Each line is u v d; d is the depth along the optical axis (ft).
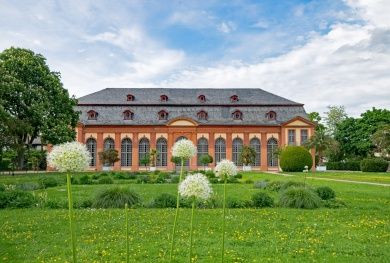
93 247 34.83
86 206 60.59
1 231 41.60
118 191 61.98
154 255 32.37
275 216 52.08
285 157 202.39
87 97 235.40
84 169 16.61
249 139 226.17
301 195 61.67
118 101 232.73
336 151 234.17
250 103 232.94
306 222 47.96
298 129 224.12
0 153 124.88
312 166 218.79
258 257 32.04
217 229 43.32
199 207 60.23
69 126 168.86
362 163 205.67
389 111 267.18
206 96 239.50
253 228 43.96
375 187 99.86
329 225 46.19
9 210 56.49
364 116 271.69
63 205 60.34
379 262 30.96
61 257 31.65
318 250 34.47
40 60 156.04
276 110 231.71
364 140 264.72
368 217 51.83
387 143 212.84
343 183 114.01
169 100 234.79
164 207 60.59
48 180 100.73
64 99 159.94
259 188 95.71
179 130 224.53
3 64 144.46
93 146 223.71
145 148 224.74
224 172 21.26
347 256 32.60
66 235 39.86
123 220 48.14
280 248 34.81
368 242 37.88
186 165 223.71
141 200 62.75
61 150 16.35
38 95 144.25
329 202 63.26
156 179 119.34
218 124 224.94
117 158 215.31
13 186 81.46
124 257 31.63
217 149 225.97
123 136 224.33
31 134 146.30
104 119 224.94
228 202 61.62
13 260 30.89
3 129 116.16
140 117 226.79
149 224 45.83
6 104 136.56
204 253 33.04
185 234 40.45
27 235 39.78
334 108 317.63
